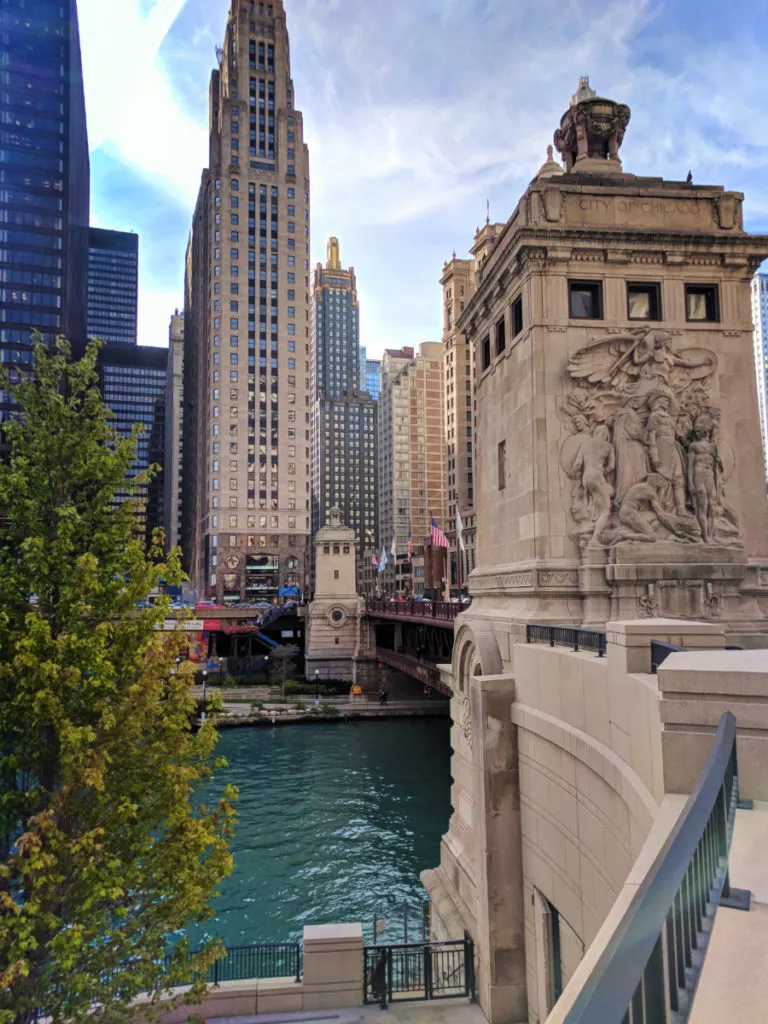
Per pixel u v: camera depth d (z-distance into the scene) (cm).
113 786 1223
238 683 8512
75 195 12319
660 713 764
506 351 2119
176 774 1241
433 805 4212
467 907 1911
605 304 1945
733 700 729
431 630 5609
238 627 8981
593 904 1142
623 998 243
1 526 1299
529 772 1517
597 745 1104
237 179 13962
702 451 1897
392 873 3253
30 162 11150
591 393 1902
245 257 13888
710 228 2028
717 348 1984
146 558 1445
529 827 1515
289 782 4706
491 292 2252
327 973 1738
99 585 1230
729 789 633
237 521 13338
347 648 8431
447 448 16200
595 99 2248
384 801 4294
